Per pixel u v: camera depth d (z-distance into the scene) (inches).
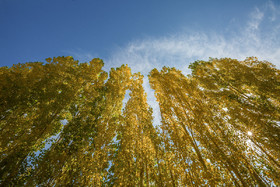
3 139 146.3
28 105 179.5
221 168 147.6
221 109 207.9
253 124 171.9
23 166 146.5
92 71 283.7
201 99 222.1
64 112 218.2
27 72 202.5
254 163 146.7
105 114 238.7
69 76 247.3
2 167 137.9
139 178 164.1
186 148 170.4
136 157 185.2
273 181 131.5
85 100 245.9
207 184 135.3
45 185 140.3
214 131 177.9
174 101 233.3
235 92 214.4
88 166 164.7
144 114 243.1
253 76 198.2
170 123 206.8
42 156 158.9
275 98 173.5
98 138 195.9
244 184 130.0
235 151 154.2
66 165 161.9
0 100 159.3
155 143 189.6
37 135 167.6
